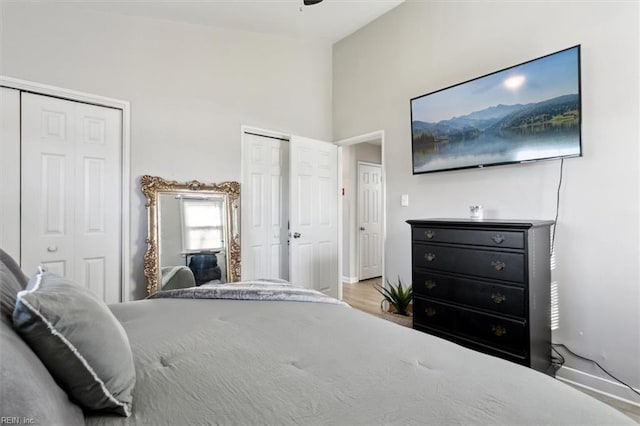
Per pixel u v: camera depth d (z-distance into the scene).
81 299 0.85
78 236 2.60
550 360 2.24
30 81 2.36
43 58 2.42
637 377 1.97
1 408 0.47
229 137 3.40
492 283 2.09
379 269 5.91
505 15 2.61
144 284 2.88
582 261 2.18
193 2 2.79
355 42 3.95
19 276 1.18
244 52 3.53
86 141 2.64
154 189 2.89
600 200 2.11
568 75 2.16
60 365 0.71
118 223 2.79
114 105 2.75
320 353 1.03
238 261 3.35
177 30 3.08
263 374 0.90
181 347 1.08
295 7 3.12
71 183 2.57
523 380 0.87
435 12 3.11
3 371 0.52
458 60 2.93
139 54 2.87
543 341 2.12
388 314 3.07
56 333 0.70
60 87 2.49
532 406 0.75
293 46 3.94
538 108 2.31
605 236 2.09
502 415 0.71
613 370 2.05
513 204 2.54
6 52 2.28
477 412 0.73
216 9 2.96
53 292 0.79
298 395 0.80
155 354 1.03
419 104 3.11
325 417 0.72
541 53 2.39
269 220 3.79
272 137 3.83
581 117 2.13
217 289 1.75
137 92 2.85
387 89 3.57
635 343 1.98
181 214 3.04
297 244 3.77
